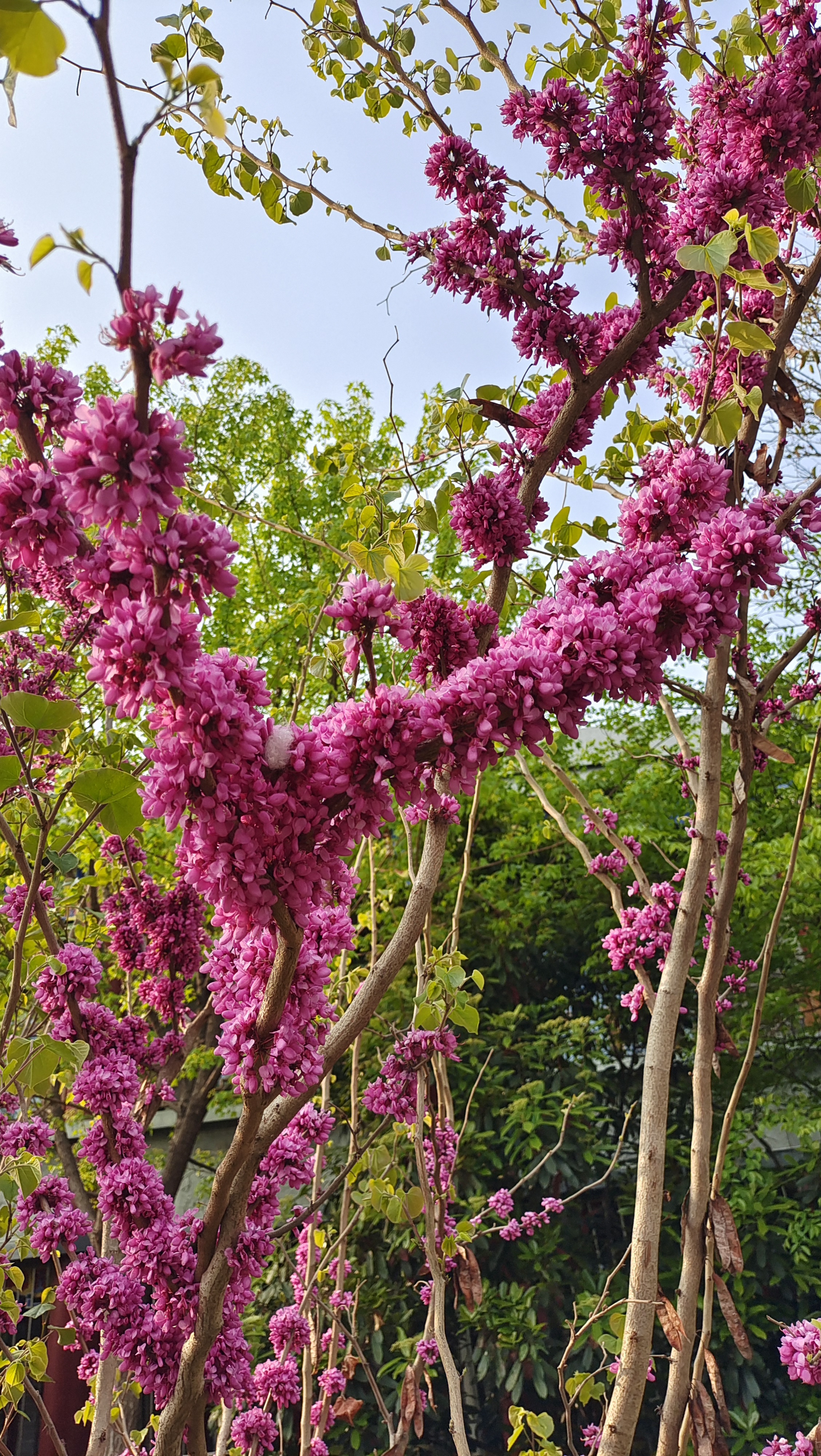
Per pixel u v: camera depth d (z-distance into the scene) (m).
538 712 1.23
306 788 1.15
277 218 2.75
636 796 8.37
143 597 1.06
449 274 2.26
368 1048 7.34
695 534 1.90
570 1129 7.02
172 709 1.10
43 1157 2.32
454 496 2.06
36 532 1.24
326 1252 3.18
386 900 4.82
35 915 2.14
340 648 2.36
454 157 2.19
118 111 0.92
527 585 2.73
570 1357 6.43
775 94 2.23
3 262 1.41
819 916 7.56
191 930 3.27
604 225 2.23
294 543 11.20
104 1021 2.35
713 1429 2.40
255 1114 1.36
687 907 2.59
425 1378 3.35
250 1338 6.46
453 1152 3.19
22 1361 2.19
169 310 0.95
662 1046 2.50
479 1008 8.09
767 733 3.02
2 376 1.34
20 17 0.81
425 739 1.20
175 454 0.99
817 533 2.32
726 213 2.21
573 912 8.23
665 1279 6.77
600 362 2.19
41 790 2.32
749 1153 7.08
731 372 2.58
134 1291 1.90
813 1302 6.77
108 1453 2.64
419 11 2.72
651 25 2.22
